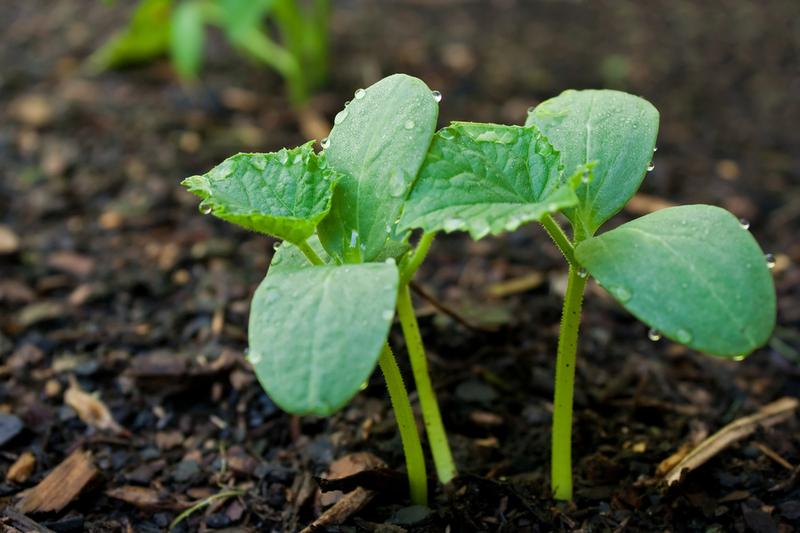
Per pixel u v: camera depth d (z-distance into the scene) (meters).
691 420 0.51
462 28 1.05
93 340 0.54
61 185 0.68
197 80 0.88
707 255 0.42
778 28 1.06
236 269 0.59
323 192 0.44
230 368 0.53
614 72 0.92
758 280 0.42
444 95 0.85
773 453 0.49
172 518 0.48
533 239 0.64
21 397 0.52
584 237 0.44
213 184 0.44
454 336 0.54
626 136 0.45
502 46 0.99
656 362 0.54
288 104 0.83
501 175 0.43
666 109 0.85
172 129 0.78
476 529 0.46
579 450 0.50
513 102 0.84
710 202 0.68
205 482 0.49
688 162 0.75
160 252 0.60
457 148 0.44
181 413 0.52
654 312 0.42
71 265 0.59
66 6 1.10
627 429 0.51
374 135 0.44
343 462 0.49
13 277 0.58
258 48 0.81
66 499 0.48
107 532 0.47
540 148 0.44
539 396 0.52
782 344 0.55
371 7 1.12
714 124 0.83
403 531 0.46
